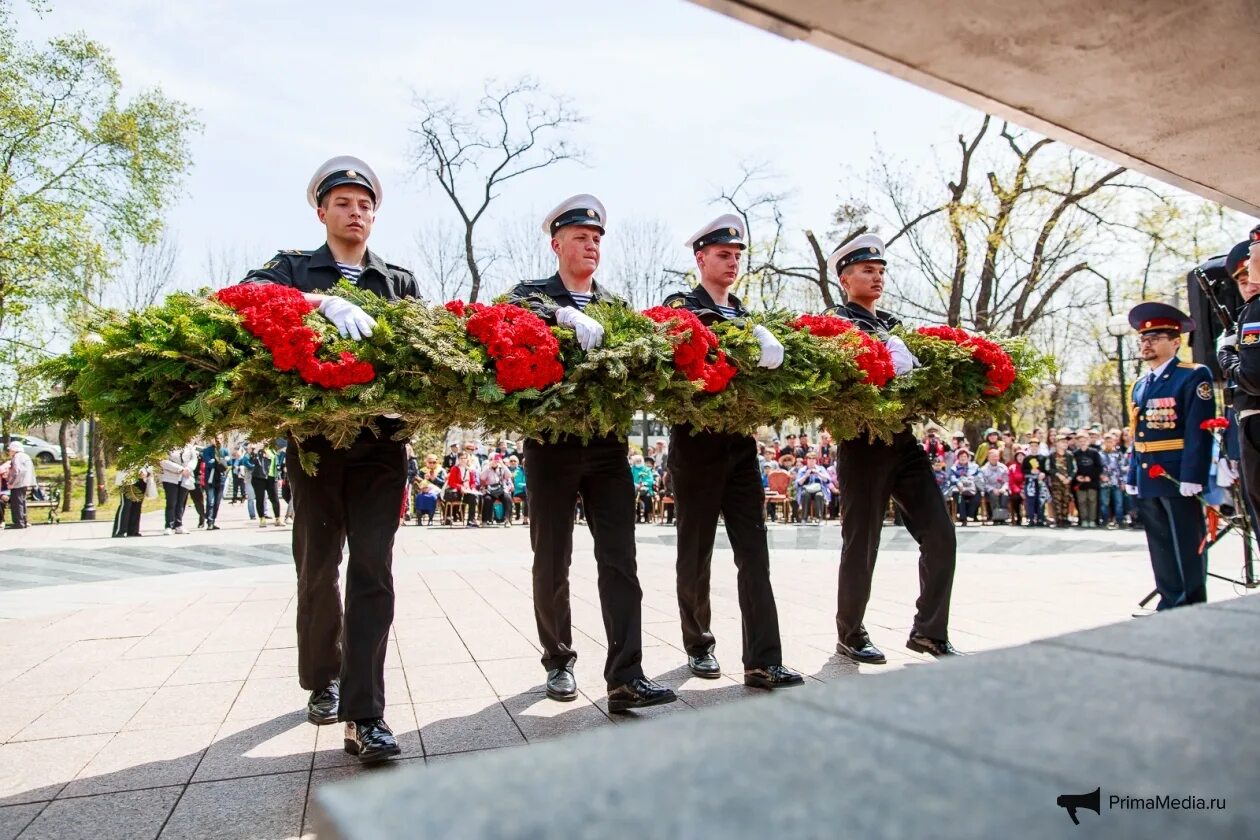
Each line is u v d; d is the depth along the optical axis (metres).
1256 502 4.28
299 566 3.36
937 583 4.25
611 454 3.78
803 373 3.77
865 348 3.93
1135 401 5.45
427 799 0.61
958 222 21.16
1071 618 5.36
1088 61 1.83
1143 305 5.43
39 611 6.04
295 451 3.23
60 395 2.99
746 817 0.57
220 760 3.02
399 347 3.03
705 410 3.59
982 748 0.70
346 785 0.64
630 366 3.32
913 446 4.44
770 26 1.69
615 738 0.75
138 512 14.08
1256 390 4.14
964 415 4.62
